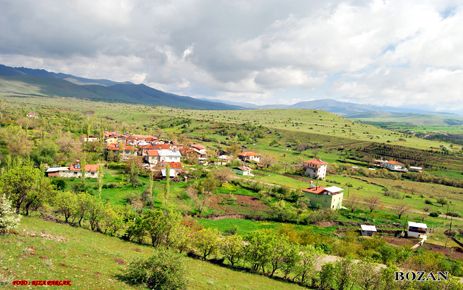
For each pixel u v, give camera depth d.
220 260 58.72
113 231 62.66
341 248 73.19
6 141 151.12
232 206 110.75
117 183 120.25
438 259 71.69
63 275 28.06
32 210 67.56
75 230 56.72
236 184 138.62
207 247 56.94
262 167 186.50
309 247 54.44
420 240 93.50
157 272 31.52
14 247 32.28
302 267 52.09
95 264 34.06
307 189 126.56
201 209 101.75
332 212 108.62
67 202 62.31
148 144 198.88
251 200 119.44
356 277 48.78
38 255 31.86
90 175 130.25
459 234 100.44
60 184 108.75
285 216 102.38
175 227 58.09
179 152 181.00
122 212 67.88
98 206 61.75
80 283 27.17
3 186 59.75
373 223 107.19
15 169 62.78
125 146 178.50
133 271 31.88
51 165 138.75
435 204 134.88
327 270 49.94
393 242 90.69
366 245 80.12
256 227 93.19
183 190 118.88
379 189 156.88
